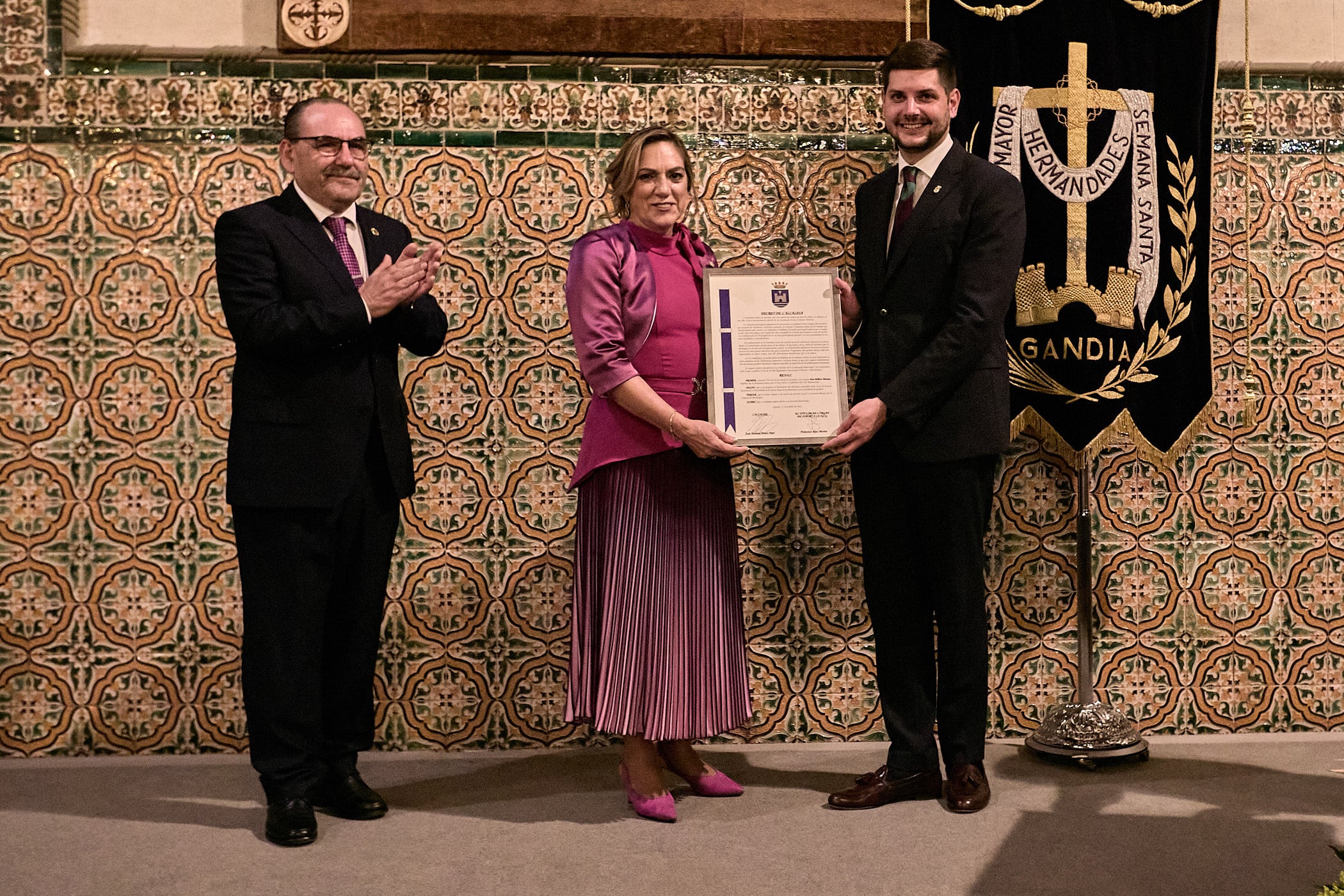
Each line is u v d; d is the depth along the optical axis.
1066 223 3.76
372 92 3.79
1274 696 3.95
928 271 3.19
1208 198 3.83
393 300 2.91
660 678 3.04
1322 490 3.95
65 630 3.73
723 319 3.12
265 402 2.93
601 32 3.79
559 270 3.82
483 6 3.76
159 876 2.63
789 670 3.85
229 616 3.76
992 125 3.76
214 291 3.75
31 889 2.55
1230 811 3.08
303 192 3.08
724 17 3.82
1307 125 3.96
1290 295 3.95
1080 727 3.57
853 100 3.88
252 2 3.78
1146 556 3.91
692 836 2.91
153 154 3.74
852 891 2.53
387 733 3.78
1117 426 3.77
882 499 3.24
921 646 3.25
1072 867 2.67
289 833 2.84
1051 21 3.78
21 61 3.72
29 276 3.72
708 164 3.85
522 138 3.81
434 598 3.79
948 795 3.12
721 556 3.15
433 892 2.54
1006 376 3.23
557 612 3.81
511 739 3.80
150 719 3.75
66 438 3.73
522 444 3.81
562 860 2.73
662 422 3.02
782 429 3.10
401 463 3.09
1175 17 3.82
